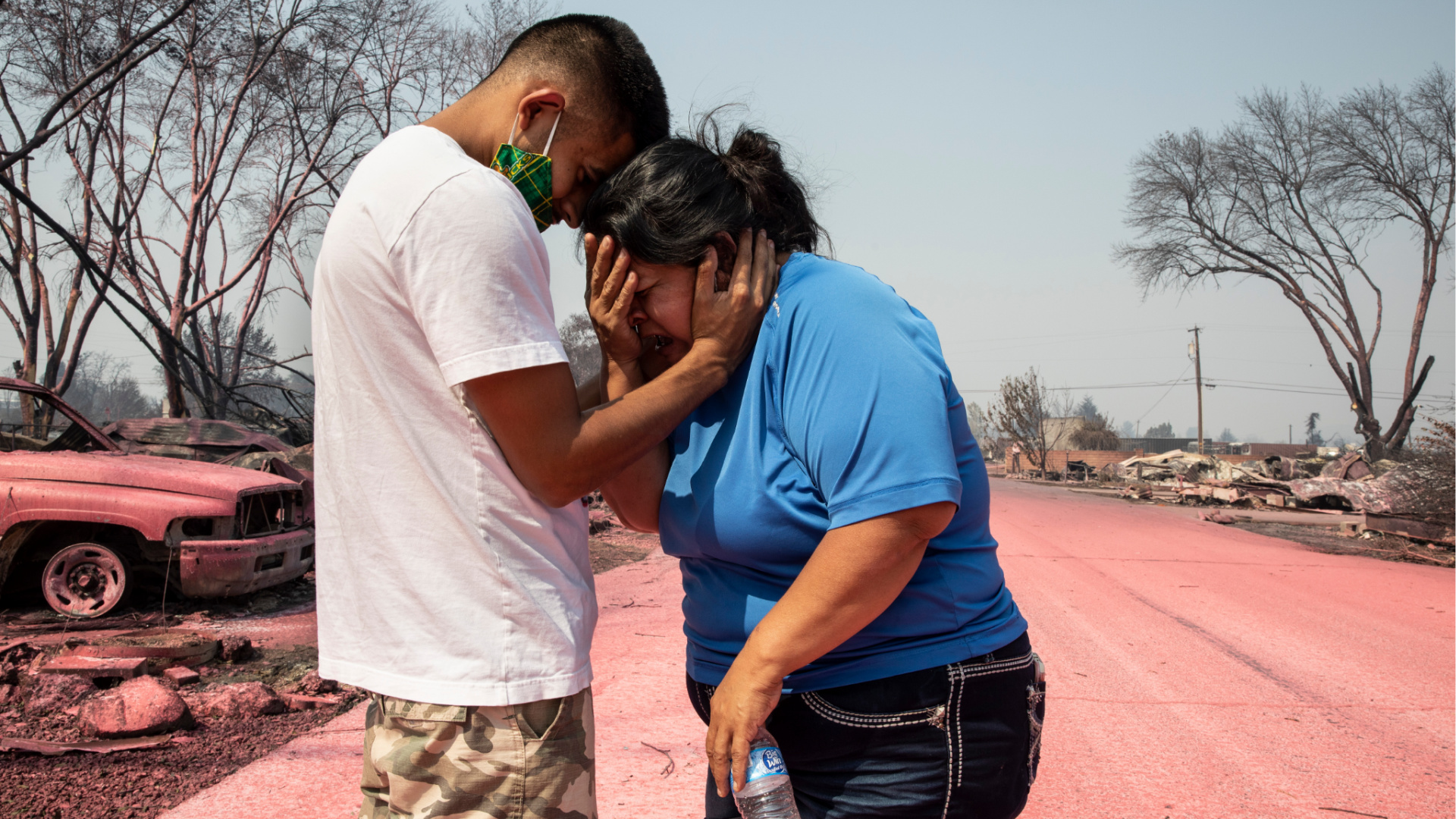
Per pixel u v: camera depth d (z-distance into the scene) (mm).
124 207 25938
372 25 25094
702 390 1393
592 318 1512
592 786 1410
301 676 4516
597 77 1492
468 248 1236
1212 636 6227
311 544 6895
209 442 11703
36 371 24078
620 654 5121
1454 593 8961
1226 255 37875
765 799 1268
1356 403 36312
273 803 2795
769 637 1267
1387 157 34312
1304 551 13148
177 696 3533
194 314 25625
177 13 12992
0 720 3451
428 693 1278
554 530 1359
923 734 1362
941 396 1295
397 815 1326
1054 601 7598
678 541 1521
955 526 1407
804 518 1364
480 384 1237
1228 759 3629
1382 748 3807
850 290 1359
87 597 5957
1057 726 4059
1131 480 38875
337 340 1333
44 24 21500
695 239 1391
